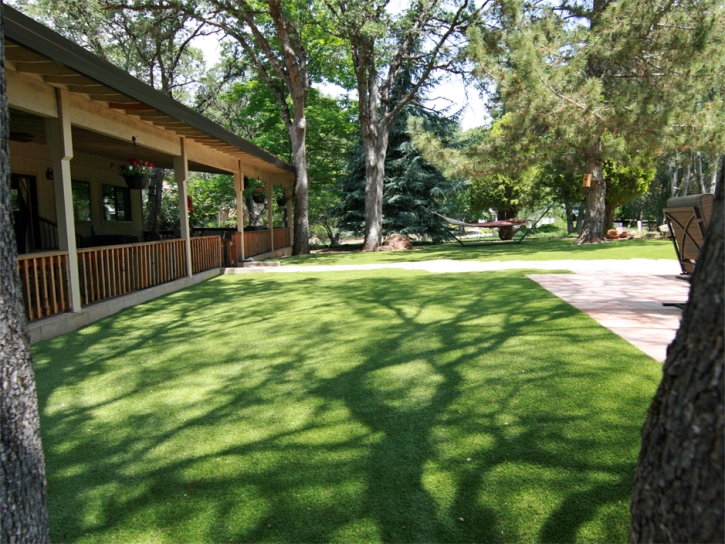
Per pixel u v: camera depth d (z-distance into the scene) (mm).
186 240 9617
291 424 2943
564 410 2867
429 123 21625
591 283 7172
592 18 12617
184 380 3820
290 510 2127
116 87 5371
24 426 1499
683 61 11406
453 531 1950
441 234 22859
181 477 2418
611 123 10992
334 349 4422
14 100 5004
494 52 12414
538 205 25281
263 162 13938
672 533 1103
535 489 2168
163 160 12883
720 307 1051
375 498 2180
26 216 10438
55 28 19109
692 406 1078
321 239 33156
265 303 7020
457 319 5234
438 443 2615
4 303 1470
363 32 15148
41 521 1557
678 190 29531
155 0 16719
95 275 7039
